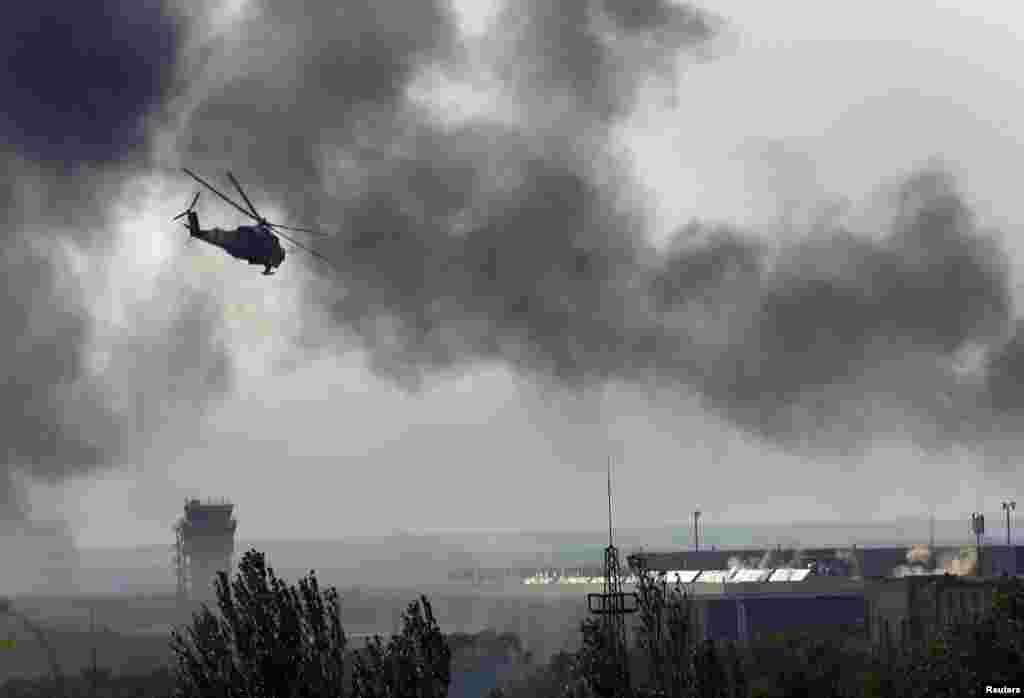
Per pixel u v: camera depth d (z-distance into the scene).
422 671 53.81
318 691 53.09
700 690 54.78
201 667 53.22
